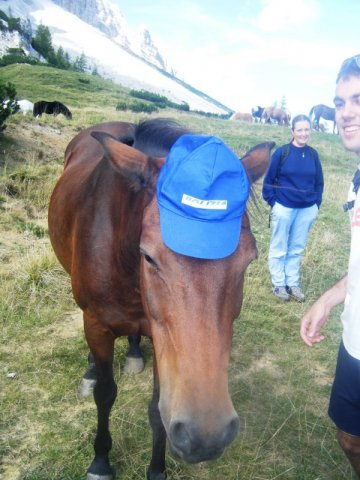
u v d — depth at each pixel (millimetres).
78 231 2309
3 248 5059
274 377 3443
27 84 33312
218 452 1431
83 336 3734
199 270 1511
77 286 2305
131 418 2918
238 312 1764
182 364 1479
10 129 9633
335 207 8320
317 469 2621
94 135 1760
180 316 1504
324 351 3816
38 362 3385
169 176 1538
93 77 47750
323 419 3031
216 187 1486
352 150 1790
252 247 1650
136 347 3412
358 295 1729
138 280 1984
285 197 4438
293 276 4758
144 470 2551
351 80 1666
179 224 1493
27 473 2488
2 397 3016
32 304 4082
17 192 6723
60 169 7930
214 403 1422
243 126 24344
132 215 1843
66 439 2729
